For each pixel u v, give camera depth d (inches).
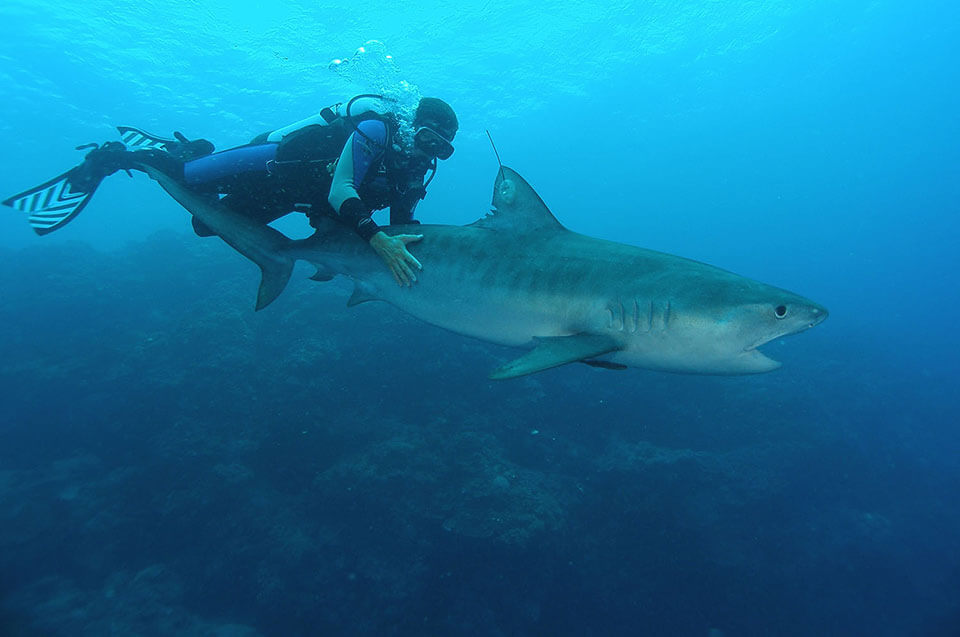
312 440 416.2
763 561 420.2
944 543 500.4
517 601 329.7
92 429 451.8
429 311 141.6
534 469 449.1
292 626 312.7
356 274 153.1
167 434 408.5
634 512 426.3
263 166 143.3
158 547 354.6
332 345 498.0
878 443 632.4
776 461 499.8
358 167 126.6
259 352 509.0
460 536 335.9
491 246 134.0
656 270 118.0
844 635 398.0
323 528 357.4
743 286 110.5
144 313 634.8
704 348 111.5
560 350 106.9
